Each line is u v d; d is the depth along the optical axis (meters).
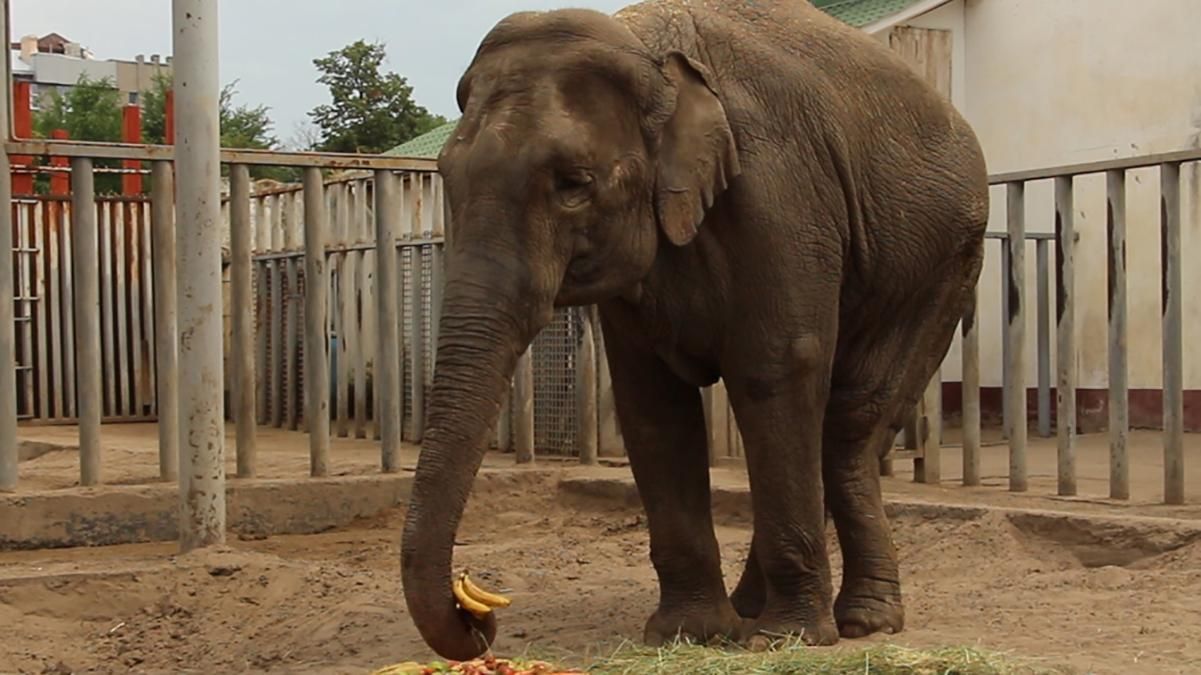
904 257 6.79
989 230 19.78
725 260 6.20
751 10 6.63
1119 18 18.42
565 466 13.23
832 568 9.47
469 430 5.34
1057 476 12.32
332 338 19.80
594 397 13.44
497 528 11.94
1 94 10.86
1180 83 17.77
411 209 17.28
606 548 10.48
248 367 11.80
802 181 6.29
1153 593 7.84
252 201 21.36
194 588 9.02
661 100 5.85
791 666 5.70
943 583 8.80
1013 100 19.78
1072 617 7.26
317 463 11.97
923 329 7.12
